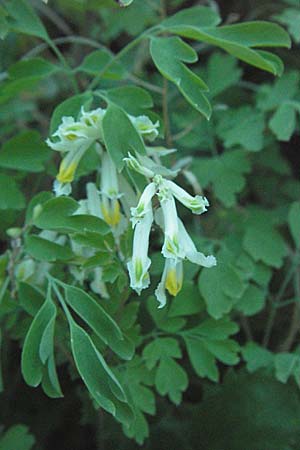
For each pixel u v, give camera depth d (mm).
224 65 226
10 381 217
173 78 170
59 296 168
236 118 224
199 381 215
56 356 190
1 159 185
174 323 190
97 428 205
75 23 255
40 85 246
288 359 196
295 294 222
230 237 209
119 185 174
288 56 245
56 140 175
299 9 236
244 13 254
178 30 177
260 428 197
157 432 206
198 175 216
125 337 169
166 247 158
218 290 191
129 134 167
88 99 179
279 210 234
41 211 170
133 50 244
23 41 254
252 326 224
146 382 185
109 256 169
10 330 194
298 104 215
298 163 247
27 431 199
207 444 202
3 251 226
